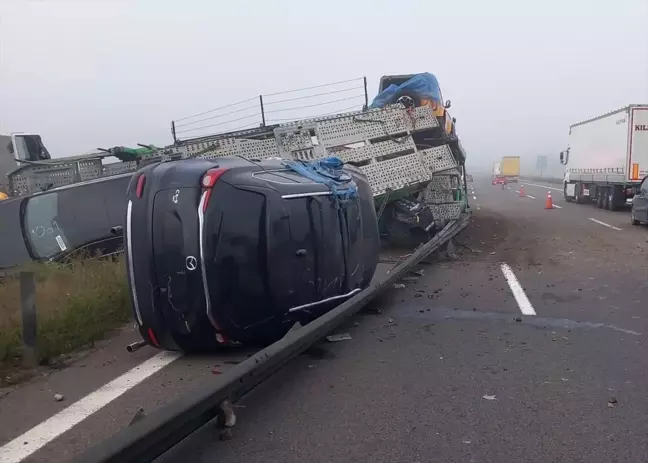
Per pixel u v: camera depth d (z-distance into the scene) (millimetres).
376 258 7719
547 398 4758
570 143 30625
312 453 3902
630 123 22516
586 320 7168
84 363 5883
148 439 3289
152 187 5539
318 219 6090
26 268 8648
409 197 13336
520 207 26719
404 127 12773
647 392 4855
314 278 6004
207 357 5938
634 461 3727
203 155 11859
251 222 5473
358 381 5219
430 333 6691
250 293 5488
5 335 5949
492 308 7844
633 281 9531
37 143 21156
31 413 4641
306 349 5527
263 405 4719
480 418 4398
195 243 5363
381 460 3791
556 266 11047
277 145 11992
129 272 5617
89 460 2891
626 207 25984
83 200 10258
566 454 3828
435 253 11930
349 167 7953
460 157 15641
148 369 5629
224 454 3910
